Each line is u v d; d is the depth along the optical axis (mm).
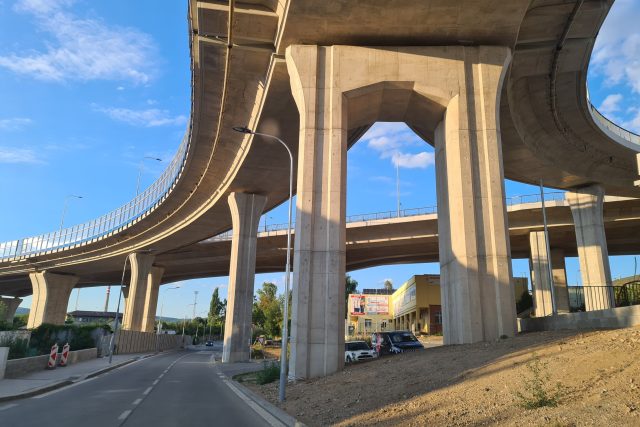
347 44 23250
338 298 20109
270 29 24375
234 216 44375
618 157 39000
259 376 21656
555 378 9414
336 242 20531
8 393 15625
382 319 87500
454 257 21250
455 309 21141
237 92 30516
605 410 7113
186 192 48188
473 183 21484
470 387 10797
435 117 24469
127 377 25016
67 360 30453
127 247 67375
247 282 43031
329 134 21766
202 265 81188
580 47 26719
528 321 20828
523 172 41219
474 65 23031
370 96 23047
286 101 28609
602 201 43062
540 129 35438
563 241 56719
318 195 21141
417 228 54281
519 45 26500
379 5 21250
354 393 13500
